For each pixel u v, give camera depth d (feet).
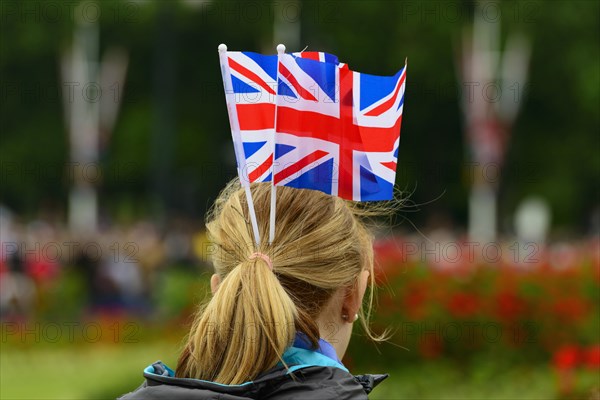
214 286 22.49
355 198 21.39
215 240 22.22
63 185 386.73
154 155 343.87
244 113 21.93
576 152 383.86
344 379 20.27
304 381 20.24
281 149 21.27
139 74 386.73
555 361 86.07
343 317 22.07
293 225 21.56
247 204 22.09
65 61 348.59
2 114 387.75
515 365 95.35
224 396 20.01
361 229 23.02
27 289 168.96
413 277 97.81
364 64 349.00
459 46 339.98
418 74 349.00
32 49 378.53
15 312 167.94
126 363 115.44
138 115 388.98
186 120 379.76
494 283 98.63
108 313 174.19
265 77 22.00
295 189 21.88
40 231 250.37
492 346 95.61
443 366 94.63
